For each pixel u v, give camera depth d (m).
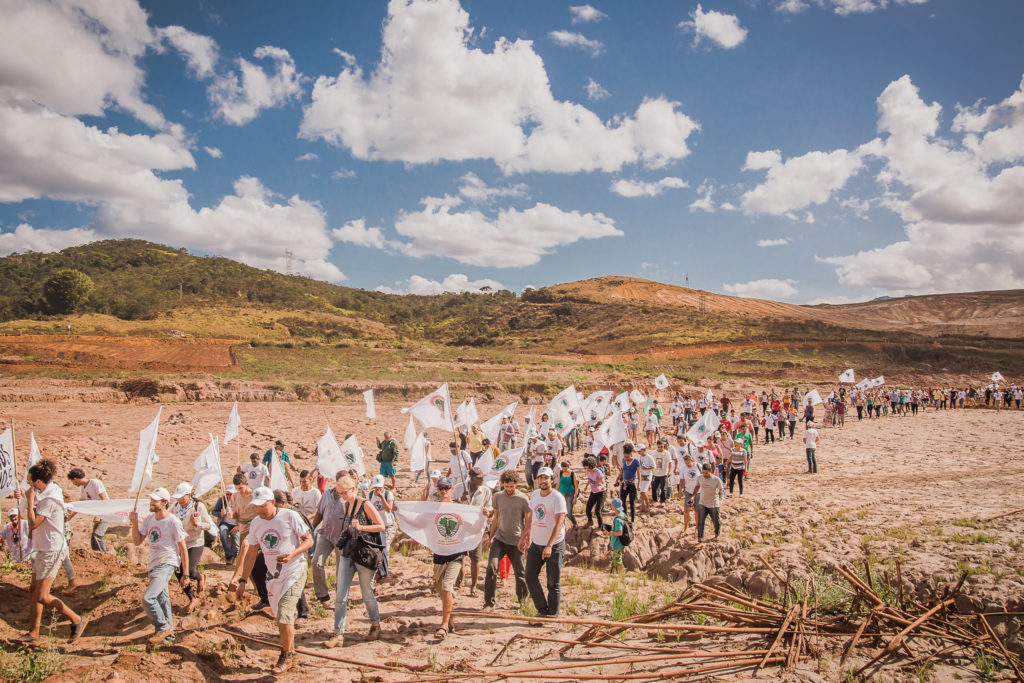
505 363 69.25
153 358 57.81
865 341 98.69
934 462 20.62
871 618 6.59
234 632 6.83
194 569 7.95
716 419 18.81
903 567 8.54
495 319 142.25
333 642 6.68
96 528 9.27
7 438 8.16
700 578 10.66
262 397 42.09
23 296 104.69
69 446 22.91
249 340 78.50
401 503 7.23
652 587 10.00
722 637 6.71
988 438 27.56
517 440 22.64
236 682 5.62
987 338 108.12
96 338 70.31
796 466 20.67
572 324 126.94
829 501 14.21
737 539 11.37
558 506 7.55
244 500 9.59
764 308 164.88
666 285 180.25
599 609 8.33
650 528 12.85
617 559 11.54
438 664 6.13
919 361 88.12
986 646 6.19
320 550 8.08
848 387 61.59
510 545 8.02
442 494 7.48
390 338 100.19
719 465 16.55
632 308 130.38
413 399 46.50
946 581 7.89
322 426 31.77
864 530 11.22
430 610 8.37
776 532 11.64
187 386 41.44
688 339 101.44
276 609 5.94
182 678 5.41
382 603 8.79
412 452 17.39
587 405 24.80
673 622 7.28
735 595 7.12
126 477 18.86
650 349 97.81
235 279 145.25
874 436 29.31
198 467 11.21
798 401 40.78
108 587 7.88
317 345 71.88
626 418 26.62
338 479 7.16
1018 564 8.39
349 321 118.69
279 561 6.03
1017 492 14.61
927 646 6.23
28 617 7.01
